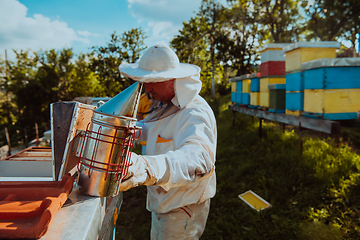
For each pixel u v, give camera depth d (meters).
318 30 10.17
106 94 19.69
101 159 0.75
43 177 1.55
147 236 2.71
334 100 3.12
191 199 1.38
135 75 1.12
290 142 4.70
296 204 2.93
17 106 23.38
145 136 1.58
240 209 3.05
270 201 3.08
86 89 20.62
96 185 0.76
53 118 0.91
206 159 0.99
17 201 0.68
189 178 0.92
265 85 4.99
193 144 1.04
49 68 21.59
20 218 0.61
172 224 1.44
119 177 0.77
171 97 1.32
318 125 3.32
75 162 0.99
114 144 0.74
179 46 15.48
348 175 3.21
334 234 2.33
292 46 3.79
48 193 0.72
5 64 24.47
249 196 3.32
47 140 7.18
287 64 4.06
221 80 17.30
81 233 0.59
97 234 0.74
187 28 15.36
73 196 0.80
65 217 0.66
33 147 2.14
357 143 4.51
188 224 1.44
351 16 9.30
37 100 22.25
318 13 10.27
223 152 5.05
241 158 4.59
